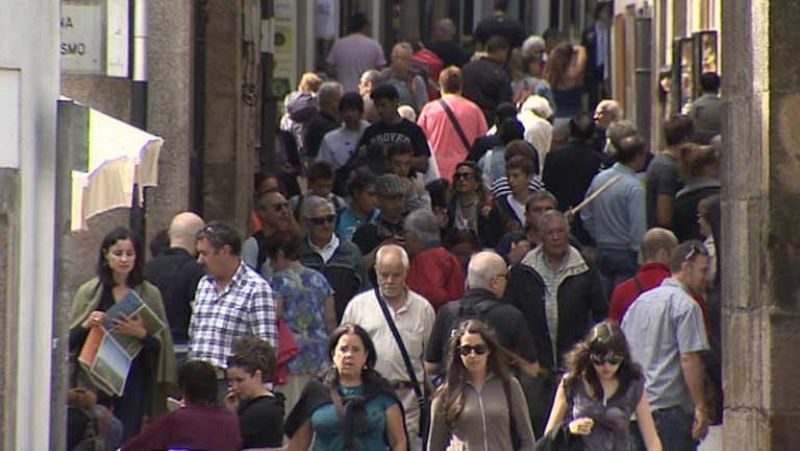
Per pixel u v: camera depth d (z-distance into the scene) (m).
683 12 84.19
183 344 48.34
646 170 64.75
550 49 98.12
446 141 72.00
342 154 70.94
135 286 46.59
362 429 43.69
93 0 46.31
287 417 45.44
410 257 55.03
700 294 48.44
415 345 49.84
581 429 43.28
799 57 42.03
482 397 43.94
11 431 38.25
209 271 47.78
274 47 91.44
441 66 89.62
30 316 39.44
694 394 47.66
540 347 50.91
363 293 50.34
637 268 61.41
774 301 42.09
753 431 42.72
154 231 56.91
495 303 48.59
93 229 52.97
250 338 44.38
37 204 40.00
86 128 41.16
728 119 44.00
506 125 66.56
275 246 51.50
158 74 56.97
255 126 73.00
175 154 57.09
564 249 51.22
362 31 91.00
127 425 46.47
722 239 44.81
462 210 62.09
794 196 42.09
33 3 39.59
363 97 79.50
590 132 66.31
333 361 43.97
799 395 42.12
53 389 40.75
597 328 43.44
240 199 65.88
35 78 39.72
